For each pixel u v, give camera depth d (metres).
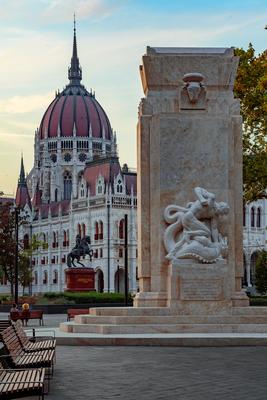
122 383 18.55
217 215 31.39
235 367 21.23
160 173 32.22
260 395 16.67
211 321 29.86
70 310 50.28
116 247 185.00
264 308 30.75
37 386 14.95
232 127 32.72
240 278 32.56
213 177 32.38
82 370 20.97
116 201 186.38
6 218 116.00
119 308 31.12
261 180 56.81
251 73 55.19
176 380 18.91
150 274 32.31
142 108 33.03
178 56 33.16
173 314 30.48
